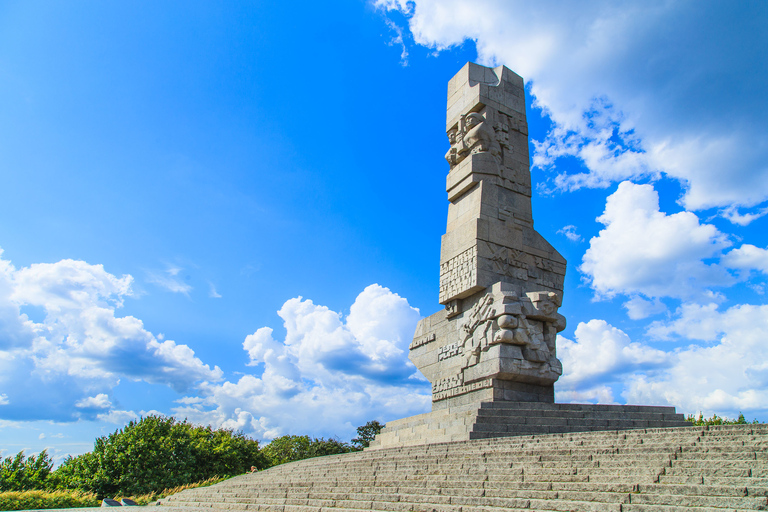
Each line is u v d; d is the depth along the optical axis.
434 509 10.38
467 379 21.95
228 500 18.39
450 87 27.92
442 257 25.30
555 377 21.05
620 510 8.08
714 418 32.72
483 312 21.97
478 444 15.01
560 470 10.42
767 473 7.87
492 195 24.19
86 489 27.33
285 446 55.09
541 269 24.41
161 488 28.53
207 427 40.38
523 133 26.36
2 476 26.92
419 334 26.92
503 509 9.31
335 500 13.42
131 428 30.64
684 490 8.05
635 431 11.61
